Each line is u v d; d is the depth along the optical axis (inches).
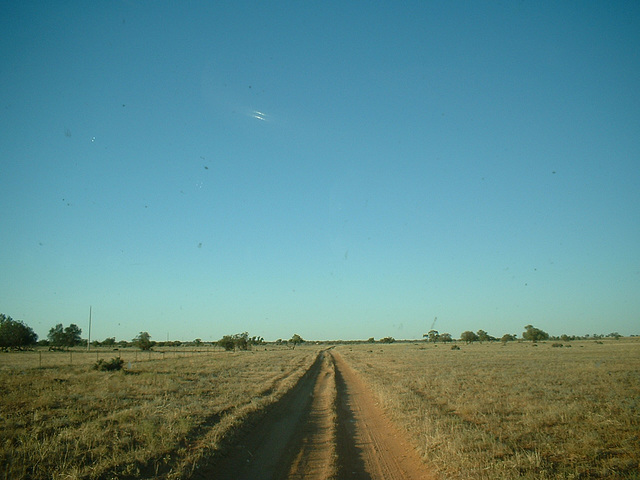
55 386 1024.2
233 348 4466.0
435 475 418.0
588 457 423.5
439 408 749.3
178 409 703.1
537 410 678.5
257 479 422.6
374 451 539.5
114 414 650.8
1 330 2950.3
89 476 375.6
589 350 2935.5
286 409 844.0
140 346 3661.4
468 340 5974.4
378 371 1644.9
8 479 358.0
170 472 395.5
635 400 719.7
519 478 355.3
